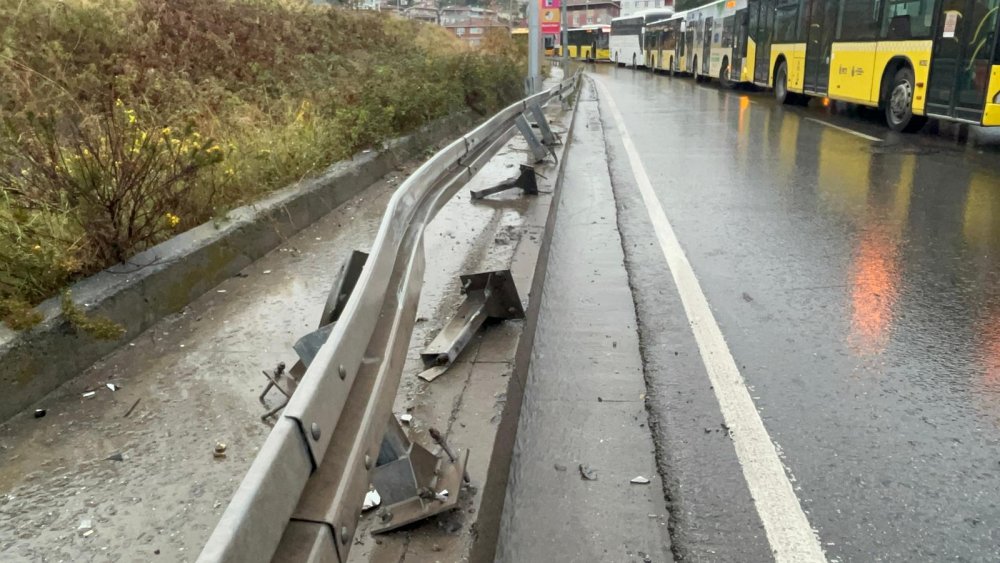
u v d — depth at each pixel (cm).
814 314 489
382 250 253
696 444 340
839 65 1652
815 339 450
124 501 272
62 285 410
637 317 495
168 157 526
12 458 300
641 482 314
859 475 314
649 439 346
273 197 618
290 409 155
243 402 340
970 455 326
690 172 1023
